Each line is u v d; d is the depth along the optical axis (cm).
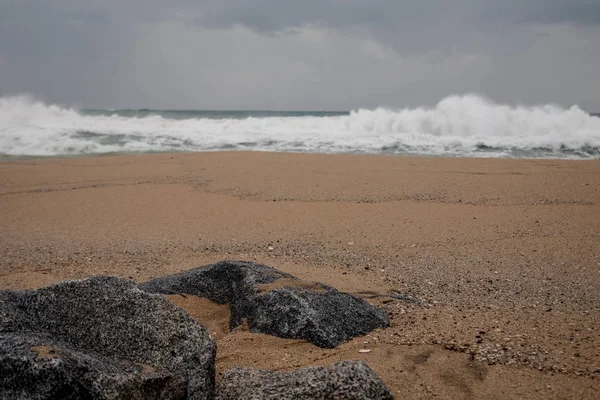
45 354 272
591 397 319
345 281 553
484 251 672
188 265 625
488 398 324
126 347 322
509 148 1884
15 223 856
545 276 571
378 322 439
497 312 468
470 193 1038
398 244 710
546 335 412
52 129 2259
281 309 424
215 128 2491
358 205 948
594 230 762
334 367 306
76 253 684
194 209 938
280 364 373
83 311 337
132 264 635
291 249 691
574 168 1359
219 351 395
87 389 271
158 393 290
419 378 349
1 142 1933
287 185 1136
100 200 1024
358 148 1900
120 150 1867
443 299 505
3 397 262
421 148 1892
